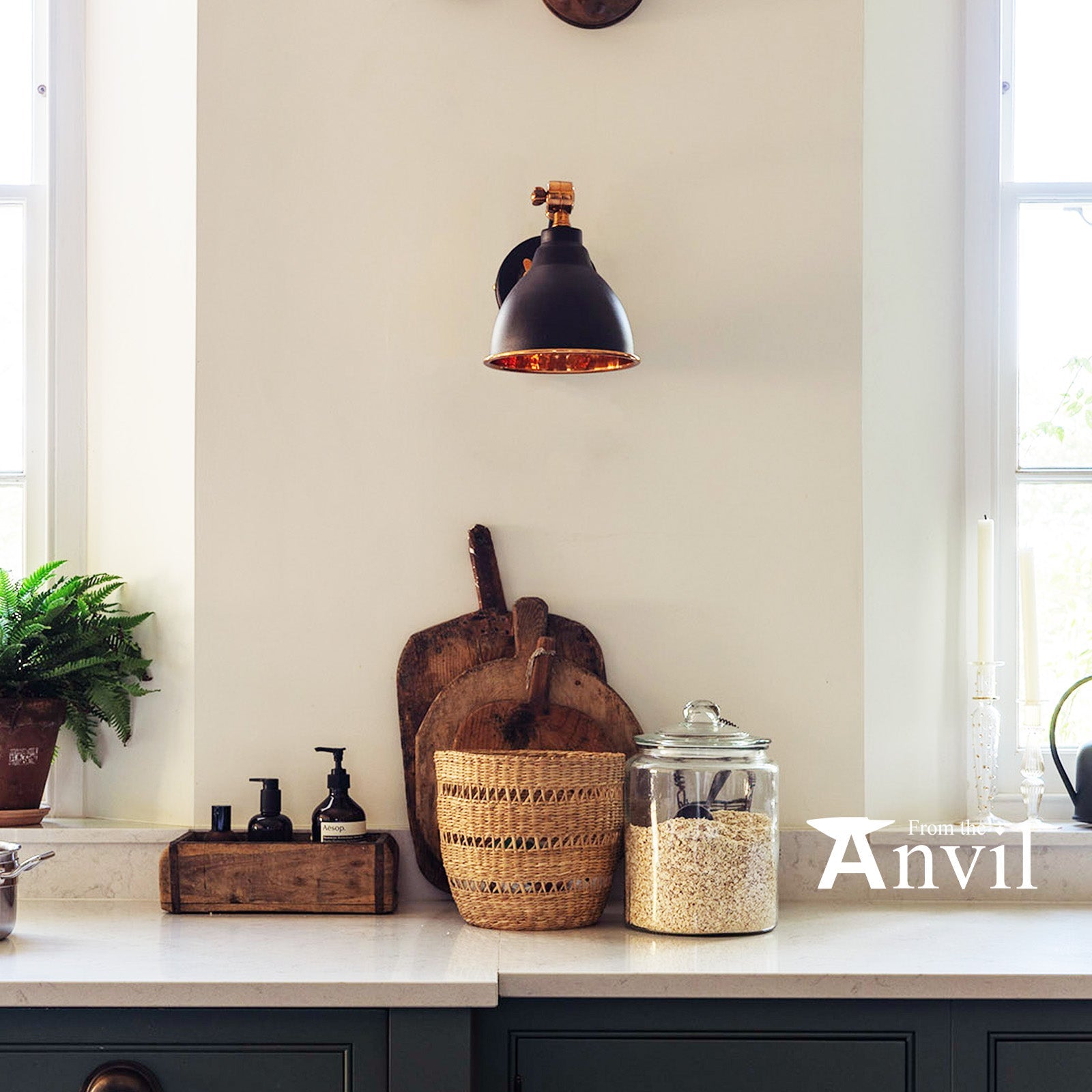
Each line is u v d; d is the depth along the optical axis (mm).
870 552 2066
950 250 2178
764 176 2039
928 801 2107
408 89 2055
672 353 2033
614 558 2021
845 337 2023
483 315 2043
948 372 2170
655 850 1724
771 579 2014
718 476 2021
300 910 1854
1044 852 1973
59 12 2240
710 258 2037
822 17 2047
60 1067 1477
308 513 2025
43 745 2023
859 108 2039
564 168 2047
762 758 1771
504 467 2031
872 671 2061
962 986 1488
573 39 2057
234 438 2027
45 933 1726
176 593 2068
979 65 2189
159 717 2080
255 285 2039
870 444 2068
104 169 2221
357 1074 1468
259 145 2049
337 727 2012
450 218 2051
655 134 2045
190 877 1857
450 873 1788
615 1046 1511
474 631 1993
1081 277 2236
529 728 1938
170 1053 1477
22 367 2283
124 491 2164
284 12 2057
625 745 1964
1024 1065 1509
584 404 2033
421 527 2029
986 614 2057
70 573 2199
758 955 1590
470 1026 1467
